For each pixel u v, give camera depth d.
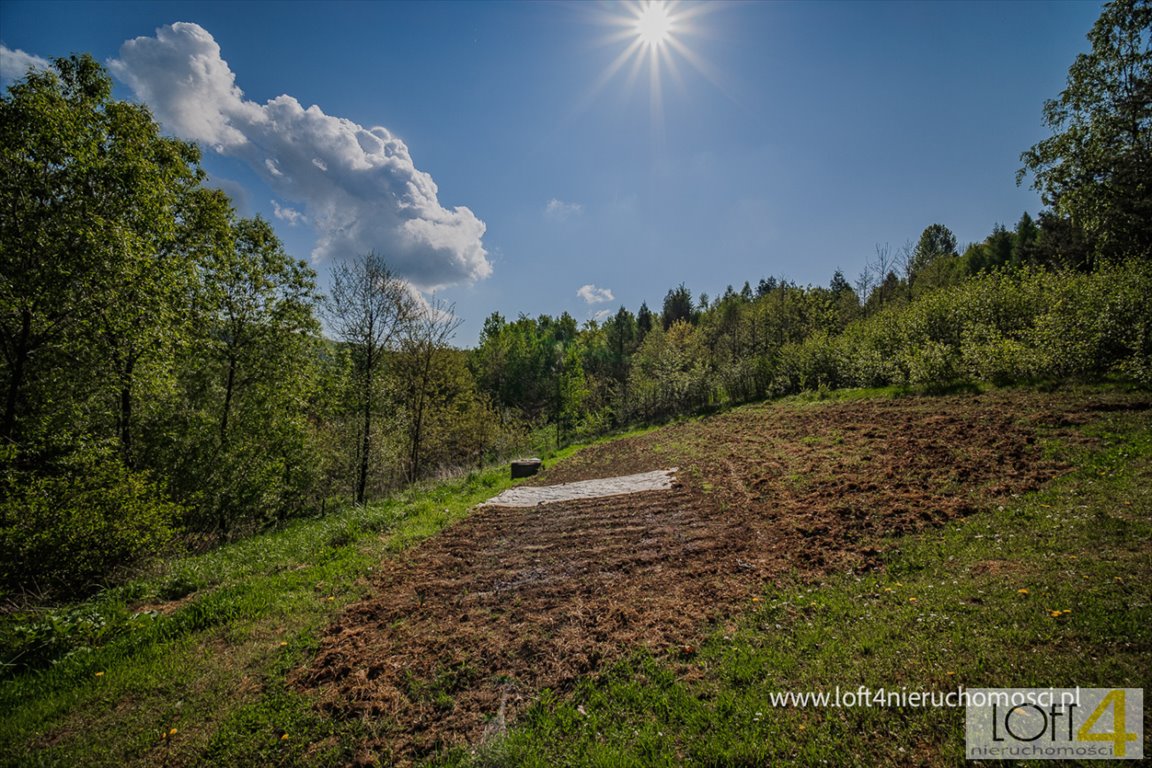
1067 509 5.59
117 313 11.38
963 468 7.80
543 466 19.31
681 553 6.93
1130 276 12.08
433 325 20.66
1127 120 13.70
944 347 16.25
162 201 12.93
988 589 4.32
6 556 7.20
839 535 6.48
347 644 5.29
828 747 2.94
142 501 8.98
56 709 4.36
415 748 3.61
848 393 20.78
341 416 20.72
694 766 3.01
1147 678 2.91
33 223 9.91
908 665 3.53
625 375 51.72
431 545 8.78
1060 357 12.24
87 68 12.19
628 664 4.29
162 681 4.73
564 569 6.93
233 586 6.99
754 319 42.84
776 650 4.14
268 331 18.30
